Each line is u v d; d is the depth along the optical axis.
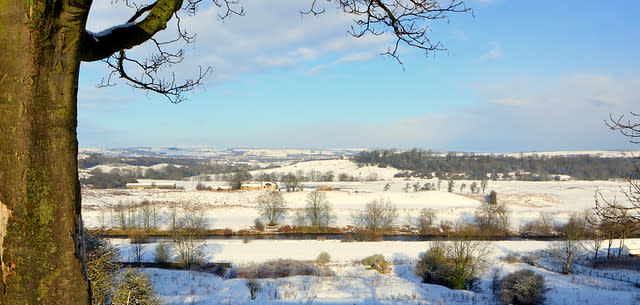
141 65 4.62
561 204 72.56
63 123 2.34
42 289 2.30
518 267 31.94
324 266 30.88
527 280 22.72
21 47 2.15
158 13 3.06
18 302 2.26
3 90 2.18
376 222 47.88
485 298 23.25
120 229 44.34
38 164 2.26
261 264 30.67
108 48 2.88
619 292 25.73
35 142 2.24
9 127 2.20
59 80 2.30
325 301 20.67
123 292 11.56
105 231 43.97
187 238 30.45
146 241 39.56
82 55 2.67
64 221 2.37
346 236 45.03
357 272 29.06
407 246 39.25
